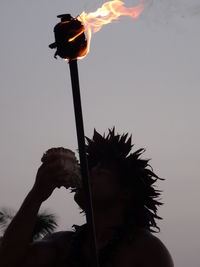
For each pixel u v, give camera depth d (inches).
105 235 114.0
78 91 94.0
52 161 103.6
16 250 105.6
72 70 93.6
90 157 118.3
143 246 110.7
